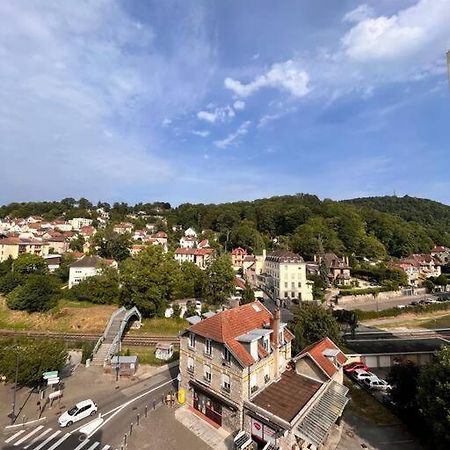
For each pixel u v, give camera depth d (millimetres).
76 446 27750
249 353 29828
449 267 125188
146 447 27703
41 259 87562
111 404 35000
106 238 113125
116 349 49531
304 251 120688
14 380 34906
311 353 32969
